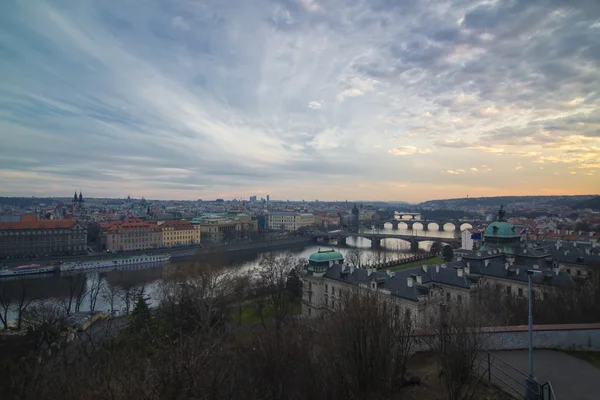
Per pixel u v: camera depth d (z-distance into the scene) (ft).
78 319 456.45
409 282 368.48
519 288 423.64
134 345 294.25
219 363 144.15
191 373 121.70
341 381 154.81
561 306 288.51
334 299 451.94
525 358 165.48
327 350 166.91
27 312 458.91
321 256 504.02
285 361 164.96
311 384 155.74
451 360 134.10
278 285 542.98
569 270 534.37
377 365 152.56
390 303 213.87
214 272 599.16
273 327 345.31
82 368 164.86
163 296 561.43
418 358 181.37
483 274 457.68
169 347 147.95
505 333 176.76
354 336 155.94
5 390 193.98
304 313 507.71
